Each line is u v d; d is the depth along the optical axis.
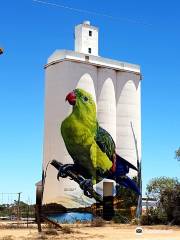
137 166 61.81
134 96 63.44
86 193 56.81
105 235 32.25
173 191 48.38
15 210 57.50
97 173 58.19
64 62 58.88
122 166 60.72
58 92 58.97
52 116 59.25
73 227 44.47
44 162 59.44
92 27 66.56
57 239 28.25
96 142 58.59
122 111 62.31
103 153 58.81
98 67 61.06
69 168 56.72
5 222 51.56
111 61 62.19
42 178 59.56
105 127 59.88
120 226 46.97
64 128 57.50
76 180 56.66
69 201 56.03
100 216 57.25
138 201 60.69
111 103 61.06
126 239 28.95
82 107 58.09
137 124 63.00
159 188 49.03
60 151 57.41
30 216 57.47
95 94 60.12
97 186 57.88
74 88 58.38
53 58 60.34
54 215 56.34
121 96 62.66
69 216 55.62
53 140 58.53
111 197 58.69
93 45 66.25
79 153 57.09
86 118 58.03
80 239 28.44
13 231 35.50
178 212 47.00
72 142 57.09
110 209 58.31
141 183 62.03
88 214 56.47
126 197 59.91
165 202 48.47
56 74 59.62
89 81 59.59
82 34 65.75
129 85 63.31
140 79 65.06
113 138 60.28
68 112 57.72
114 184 59.12
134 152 61.88
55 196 56.84
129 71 63.66
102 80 61.00
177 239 29.25
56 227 37.44
